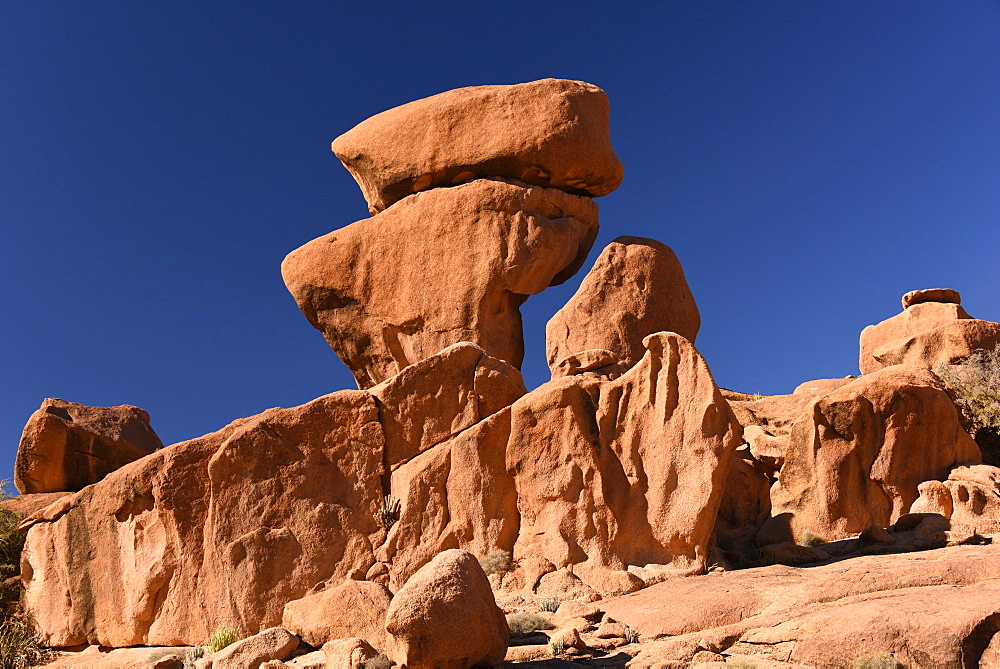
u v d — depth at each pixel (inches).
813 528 682.2
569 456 606.9
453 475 623.2
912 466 689.6
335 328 948.0
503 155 920.9
